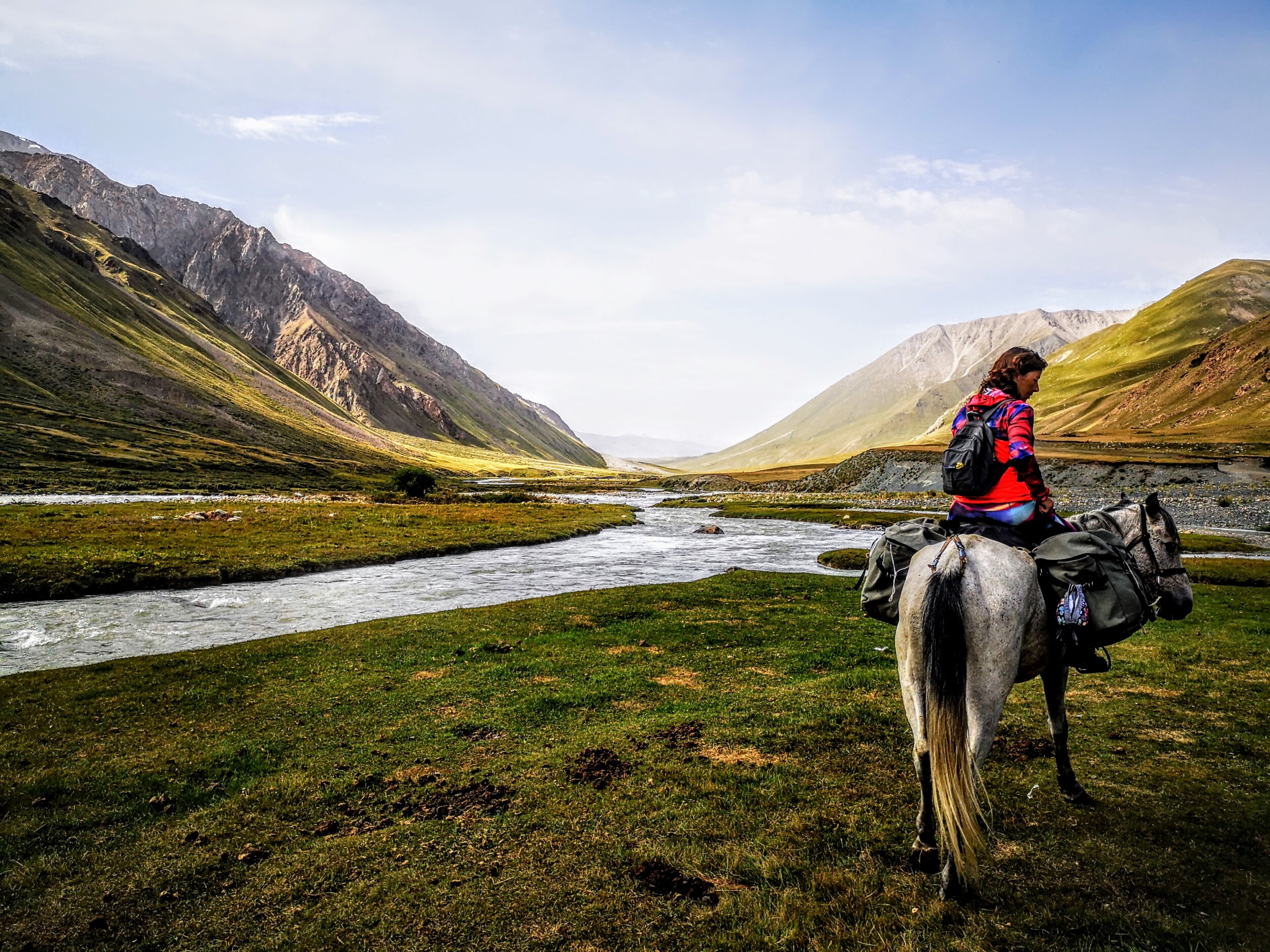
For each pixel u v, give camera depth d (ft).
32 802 25.22
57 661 51.62
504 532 156.46
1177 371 521.65
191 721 34.83
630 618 63.05
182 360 652.07
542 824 22.48
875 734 29.91
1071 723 31.58
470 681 41.47
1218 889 18.22
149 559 95.55
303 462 506.07
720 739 29.89
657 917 17.47
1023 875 19.03
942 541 20.59
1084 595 18.89
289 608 73.51
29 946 16.93
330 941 16.94
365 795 25.31
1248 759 27.07
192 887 19.45
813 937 16.43
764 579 87.04
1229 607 63.67
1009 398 20.53
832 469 405.80
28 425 386.73
